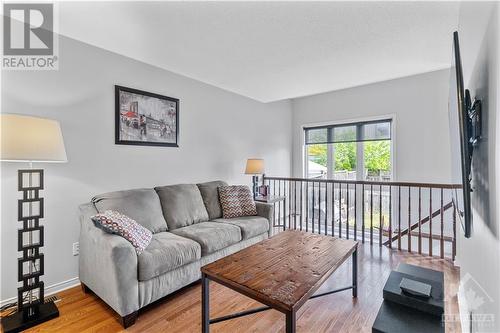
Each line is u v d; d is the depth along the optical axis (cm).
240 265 176
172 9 197
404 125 427
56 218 237
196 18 209
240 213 340
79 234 243
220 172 410
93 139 261
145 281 196
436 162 398
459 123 111
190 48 262
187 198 308
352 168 496
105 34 236
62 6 195
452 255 307
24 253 191
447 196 388
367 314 198
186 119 356
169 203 290
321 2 188
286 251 203
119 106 280
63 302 215
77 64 248
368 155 475
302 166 557
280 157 543
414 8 194
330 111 516
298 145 564
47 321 189
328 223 519
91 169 259
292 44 253
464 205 108
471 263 134
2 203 210
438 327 125
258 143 487
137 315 196
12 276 214
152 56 282
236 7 194
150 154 312
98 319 192
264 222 331
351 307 207
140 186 302
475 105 110
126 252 185
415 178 417
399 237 335
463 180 106
